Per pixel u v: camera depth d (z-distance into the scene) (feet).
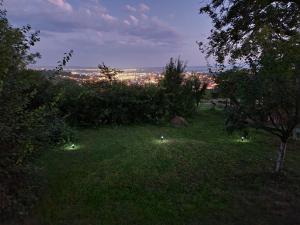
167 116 49.67
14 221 16.05
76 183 21.58
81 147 32.45
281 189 21.06
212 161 27.73
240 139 37.73
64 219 16.48
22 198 17.37
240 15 39.65
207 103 68.54
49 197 19.12
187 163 26.99
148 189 20.79
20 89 18.54
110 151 30.89
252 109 21.89
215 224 16.21
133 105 48.03
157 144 34.37
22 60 20.70
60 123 31.48
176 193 20.21
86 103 44.29
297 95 21.16
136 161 27.32
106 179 22.50
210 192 20.36
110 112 46.14
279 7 37.19
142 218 16.71
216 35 43.37
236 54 37.24
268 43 26.53
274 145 34.65
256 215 17.30
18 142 17.25
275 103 21.59
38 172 19.81
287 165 26.91
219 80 23.94
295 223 16.49
